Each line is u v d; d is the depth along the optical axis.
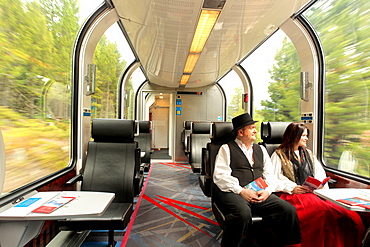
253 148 2.47
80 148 2.95
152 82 7.69
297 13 2.77
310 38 2.92
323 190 1.95
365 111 2.27
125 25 3.15
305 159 2.45
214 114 8.21
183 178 5.54
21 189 1.81
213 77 6.51
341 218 1.94
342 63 2.58
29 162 1.99
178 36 3.27
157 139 11.66
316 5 2.62
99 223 1.88
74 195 1.71
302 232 1.94
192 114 8.15
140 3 2.38
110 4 2.74
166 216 3.18
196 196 4.11
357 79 2.37
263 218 2.00
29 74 2.00
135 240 2.50
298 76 3.45
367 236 1.51
